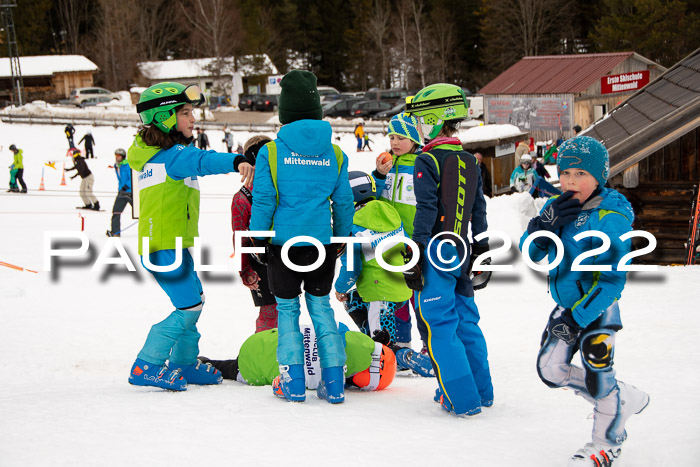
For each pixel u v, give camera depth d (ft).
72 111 179.01
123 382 19.54
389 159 20.18
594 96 134.62
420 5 272.10
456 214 14.80
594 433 11.80
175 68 257.14
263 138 17.98
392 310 19.97
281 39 302.04
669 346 20.59
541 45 251.80
